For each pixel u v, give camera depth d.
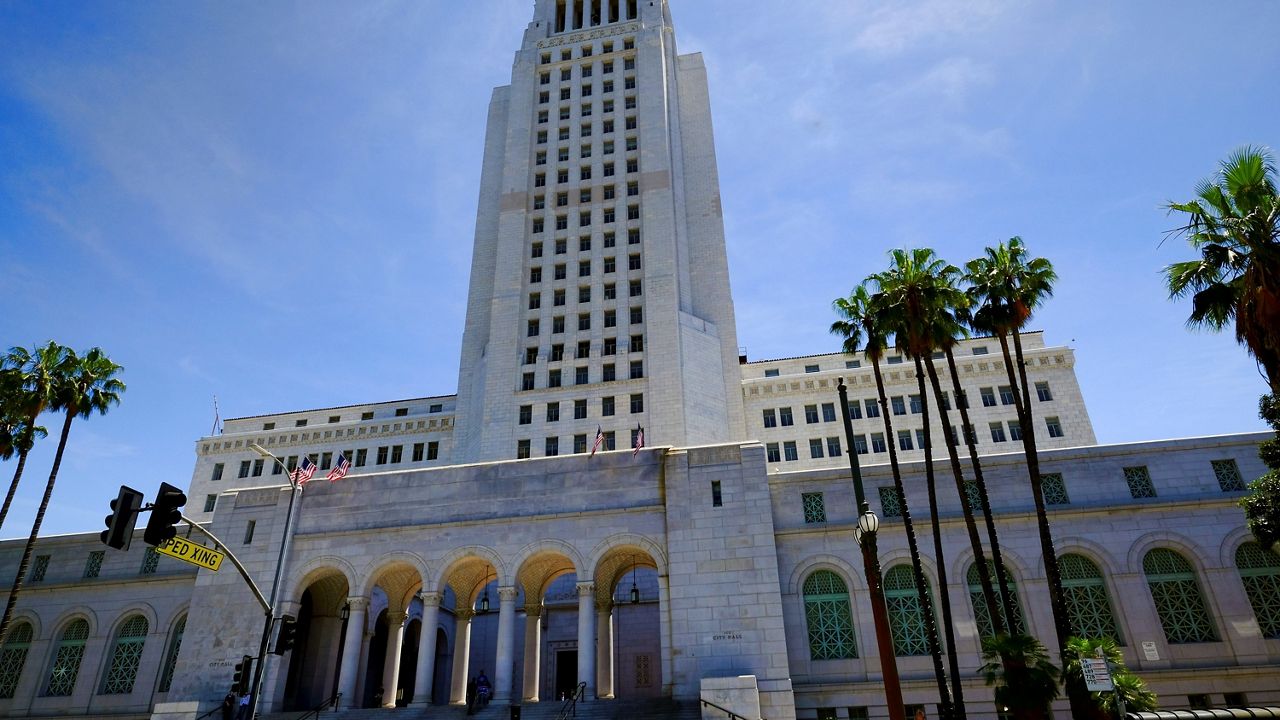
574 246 72.81
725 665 31.56
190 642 36.75
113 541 18.55
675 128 80.44
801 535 36.66
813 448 68.00
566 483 37.12
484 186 80.44
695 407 64.06
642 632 51.94
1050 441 65.56
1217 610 32.62
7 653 42.62
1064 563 34.78
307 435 78.69
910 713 32.66
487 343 72.06
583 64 83.50
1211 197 23.73
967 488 36.81
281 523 39.09
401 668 51.50
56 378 43.44
